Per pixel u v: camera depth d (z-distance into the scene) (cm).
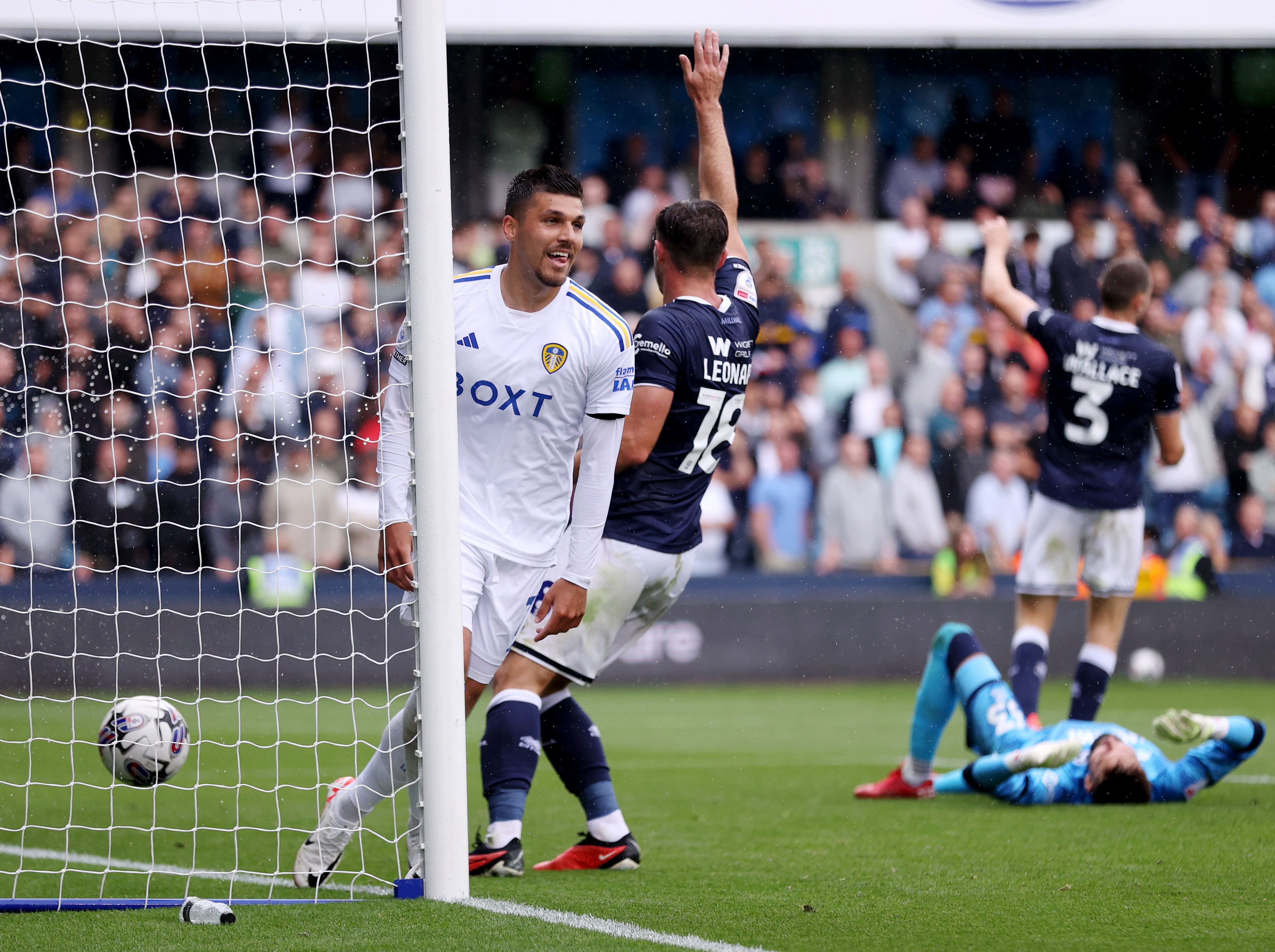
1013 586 4431
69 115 4409
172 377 4103
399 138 1182
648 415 1364
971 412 4547
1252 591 4519
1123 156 5091
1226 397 4709
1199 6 4350
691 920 1078
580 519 1279
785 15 4281
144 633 3628
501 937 1009
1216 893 1202
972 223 4988
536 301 1268
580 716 1415
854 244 4900
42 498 3831
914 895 1197
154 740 1347
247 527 3897
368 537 3984
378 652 3762
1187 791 1778
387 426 1240
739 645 4119
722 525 4441
